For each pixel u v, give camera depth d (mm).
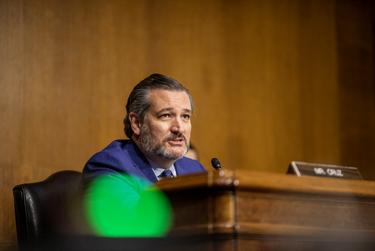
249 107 11938
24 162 9375
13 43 9492
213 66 11633
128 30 10711
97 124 10141
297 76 12641
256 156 11875
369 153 13383
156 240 5105
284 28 12602
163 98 6500
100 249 5438
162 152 6477
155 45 11016
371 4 13875
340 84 13195
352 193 5484
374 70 13750
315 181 5285
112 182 6023
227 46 11852
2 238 9070
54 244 6215
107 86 10336
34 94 9578
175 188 5004
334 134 12938
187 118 6617
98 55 10312
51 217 6766
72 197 6895
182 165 7102
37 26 9734
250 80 12031
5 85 9352
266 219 4980
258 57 12203
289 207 5121
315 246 5234
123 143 6750
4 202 9156
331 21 13258
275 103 12273
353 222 5500
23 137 9406
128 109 6746
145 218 5207
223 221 4805
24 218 6672
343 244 5414
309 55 12875
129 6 10781
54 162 9641
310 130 12641
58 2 9984
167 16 11219
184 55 11336
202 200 4895
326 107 12922
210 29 11688
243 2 12148
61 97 9828
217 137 11477
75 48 10070
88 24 10266
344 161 13000
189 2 11516
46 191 6867
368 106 13531
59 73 9859
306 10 12969
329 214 5355
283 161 12203
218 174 4820
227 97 11703
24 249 6523
